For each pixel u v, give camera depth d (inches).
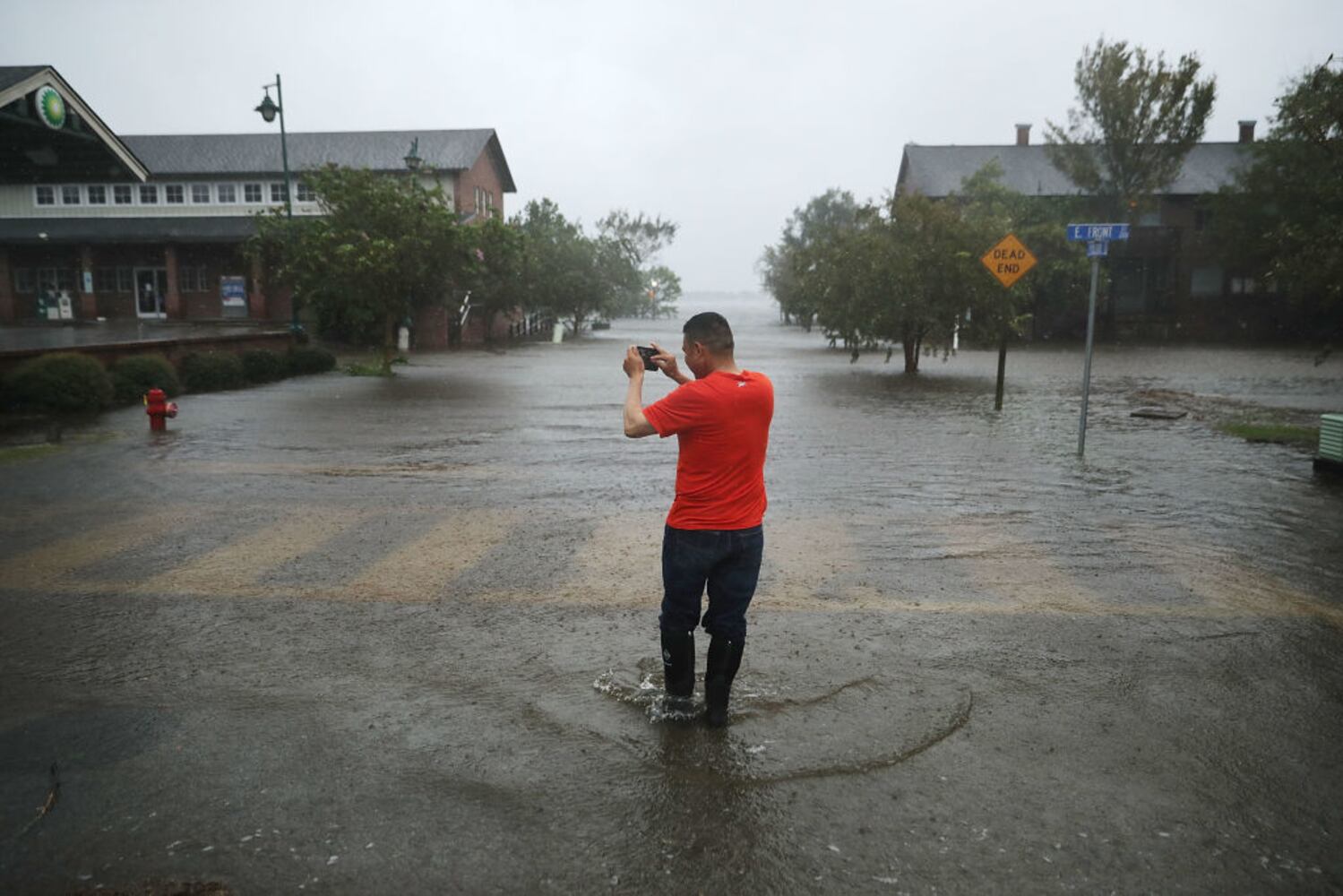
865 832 118.2
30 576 229.1
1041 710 154.4
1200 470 384.2
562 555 250.8
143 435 479.5
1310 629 193.9
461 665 172.1
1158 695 160.4
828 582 225.8
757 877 109.0
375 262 826.8
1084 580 229.3
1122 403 659.4
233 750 138.6
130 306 1598.2
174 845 114.0
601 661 174.1
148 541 264.5
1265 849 115.1
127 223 1598.2
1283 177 1552.7
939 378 890.1
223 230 1537.9
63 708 152.9
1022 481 360.2
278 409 605.0
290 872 109.2
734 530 143.6
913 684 164.7
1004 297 875.4
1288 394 744.3
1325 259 521.0
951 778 131.9
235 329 1282.0
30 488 340.5
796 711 153.3
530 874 109.4
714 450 141.9
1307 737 145.5
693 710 152.3
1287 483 357.4
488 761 135.9
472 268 908.6
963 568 239.3
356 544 262.4
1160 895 106.2
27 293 1585.9
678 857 113.0
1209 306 1883.6
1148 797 127.2
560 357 1208.8
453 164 1601.9
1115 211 1788.9
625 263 1947.6
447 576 230.1
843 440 471.8
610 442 466.6
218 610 203.3
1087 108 1749.5
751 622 196.9
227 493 334.6
